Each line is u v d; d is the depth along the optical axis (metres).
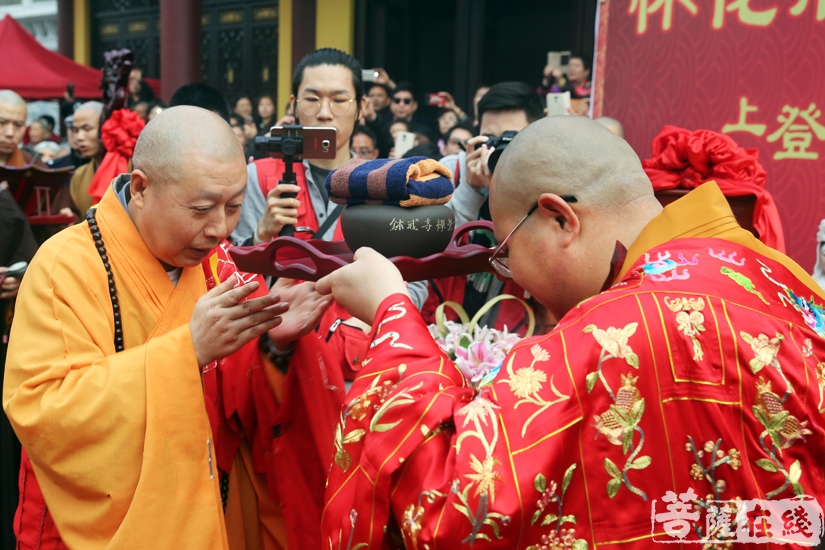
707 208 0.83
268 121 6.50
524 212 0.84
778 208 2.11
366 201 1.04
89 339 1.02
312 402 1.12
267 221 1.55
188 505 0.99
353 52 6.88
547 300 0.87
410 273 1.02
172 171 0.95
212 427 1.12
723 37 2.12
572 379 0.71
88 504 0.99
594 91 2.29
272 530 1.20
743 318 0.73
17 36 6.83
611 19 2.25
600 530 0.71
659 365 0.71
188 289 1.10
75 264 1.03
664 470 0.71
